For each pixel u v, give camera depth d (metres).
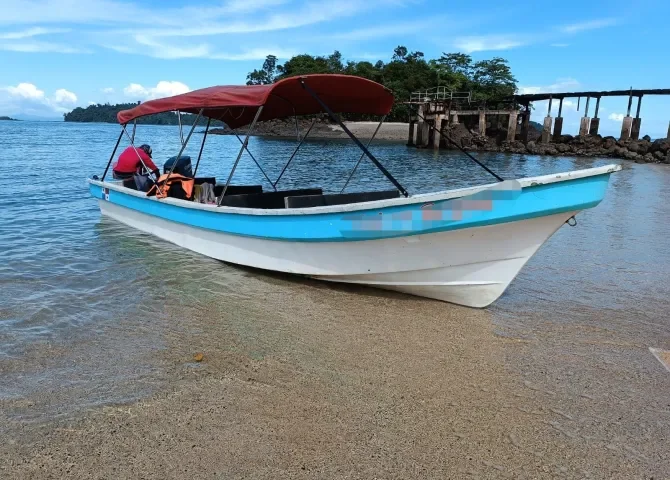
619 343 5.19
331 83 6.62
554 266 8.01
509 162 32.12
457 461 3.30
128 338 5.05
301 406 3.88
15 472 3.13
